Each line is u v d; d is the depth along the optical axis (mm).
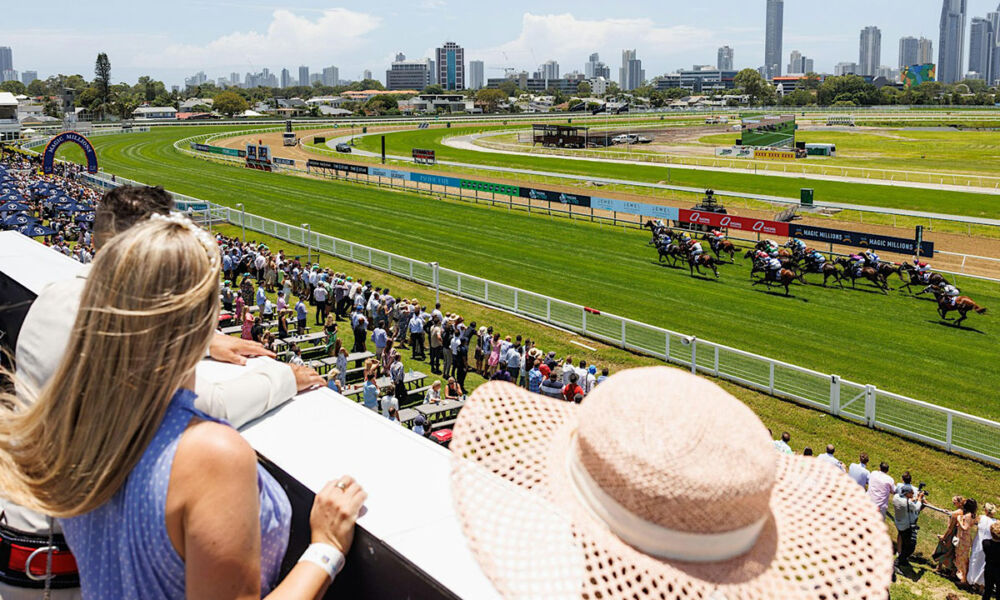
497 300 31109
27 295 4820
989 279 38125
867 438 19906
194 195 64062
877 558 1849
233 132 138125
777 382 22344
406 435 3016
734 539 1699
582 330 27844
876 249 40688
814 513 1966
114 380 1838
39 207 45031
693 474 1594
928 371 25766
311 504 2596
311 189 68250
